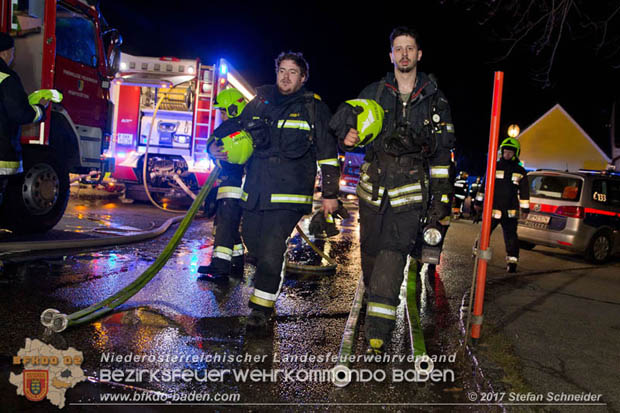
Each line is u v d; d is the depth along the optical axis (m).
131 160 11.73
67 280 4.65
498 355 3.62
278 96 3.83
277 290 3.76
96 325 3.56
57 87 6.80
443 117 3.41
